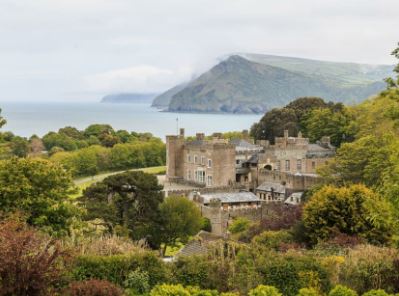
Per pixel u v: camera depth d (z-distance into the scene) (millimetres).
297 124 174250
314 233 51062
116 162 195375
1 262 26312
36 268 26875
